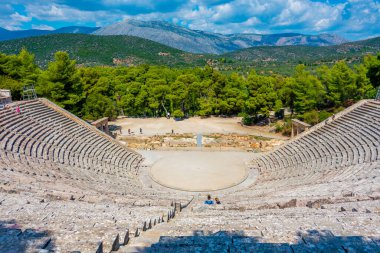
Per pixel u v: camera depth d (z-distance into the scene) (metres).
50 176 23.33
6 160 23.67
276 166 34.81
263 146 43.50
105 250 6.96
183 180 33.00
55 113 39.56
